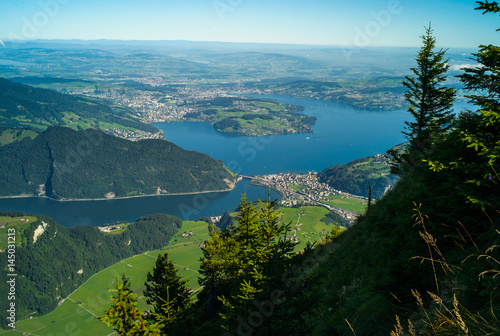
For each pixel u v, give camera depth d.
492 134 7.34
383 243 8.15
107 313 14.27
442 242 6.78
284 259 12.24
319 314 11.09
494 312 3.96
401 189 16.88
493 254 5.11
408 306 6.54
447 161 7.70
